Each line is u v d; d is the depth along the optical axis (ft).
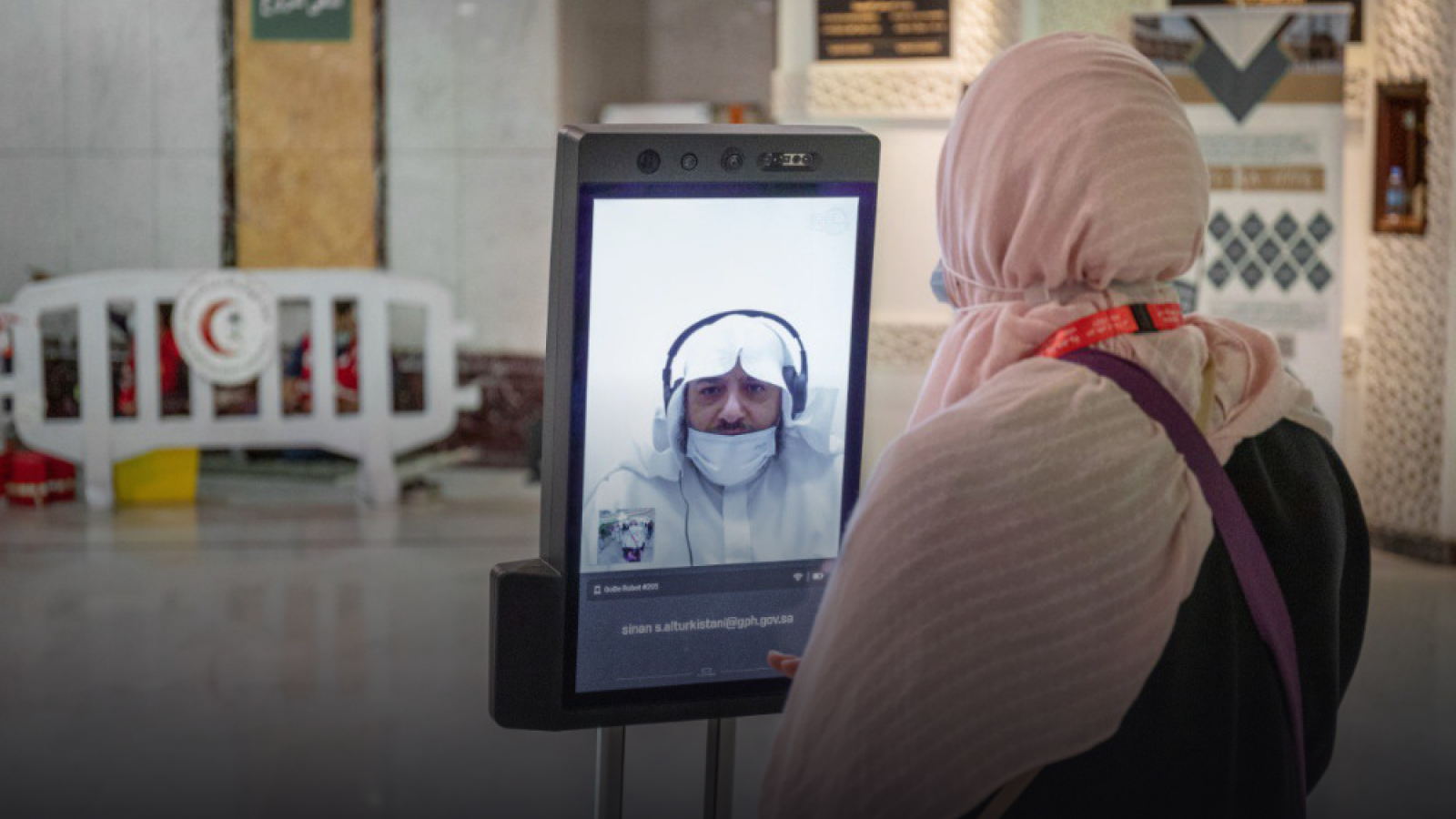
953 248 4.03
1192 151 3.84
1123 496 3.49
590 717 4.57
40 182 28.89
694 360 4.50
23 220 28.91
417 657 15.38
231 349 23.71
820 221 4.55
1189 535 3.56
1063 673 3.36
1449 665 15.49
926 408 3.94
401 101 28.78
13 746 12.44
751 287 4.52
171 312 26.05
